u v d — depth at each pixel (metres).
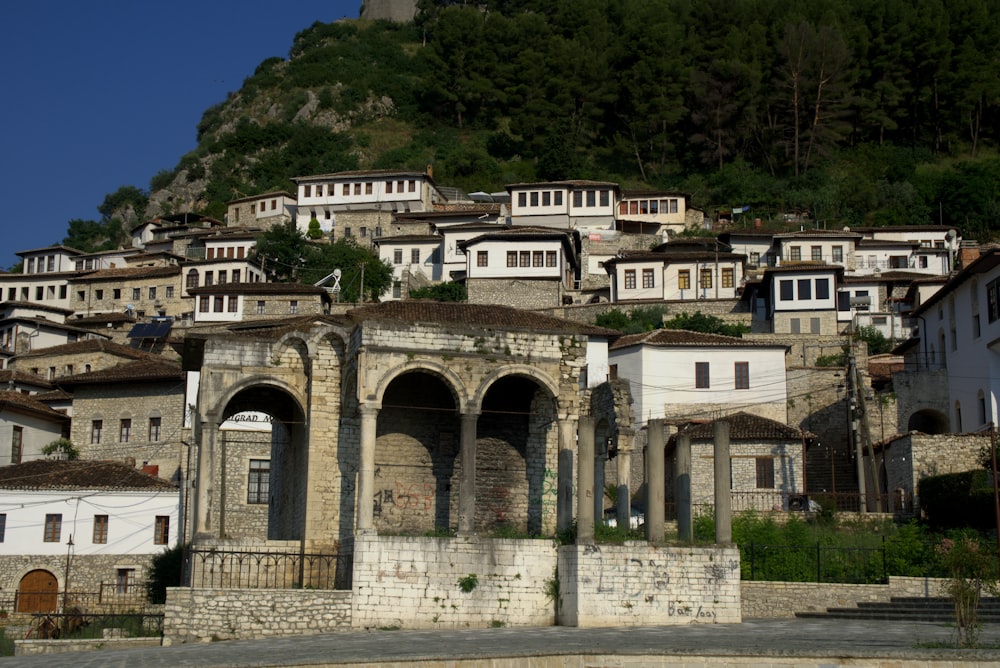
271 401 46.19
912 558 44.56
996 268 62.75
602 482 44.19
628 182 163.38
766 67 168.00
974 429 65.88
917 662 27.39
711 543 38.78
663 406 74.31
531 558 38.94
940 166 163.38
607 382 44.03
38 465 62.44
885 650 27.89
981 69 168.75
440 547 38.41
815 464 71.38
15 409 69.69
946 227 124.62
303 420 43.25
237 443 59.50
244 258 119.94
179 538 57.53
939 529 50.66
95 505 57.91
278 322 72.31
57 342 105.31
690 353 75.06
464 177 172.25
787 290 94.88
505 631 35.78
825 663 27.69
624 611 37.44
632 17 192.12
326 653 29.75
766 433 61.53
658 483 38.94
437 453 44.22
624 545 37.94
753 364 74.56
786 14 178.25
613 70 182.75
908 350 81.88
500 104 197.25
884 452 61.94
